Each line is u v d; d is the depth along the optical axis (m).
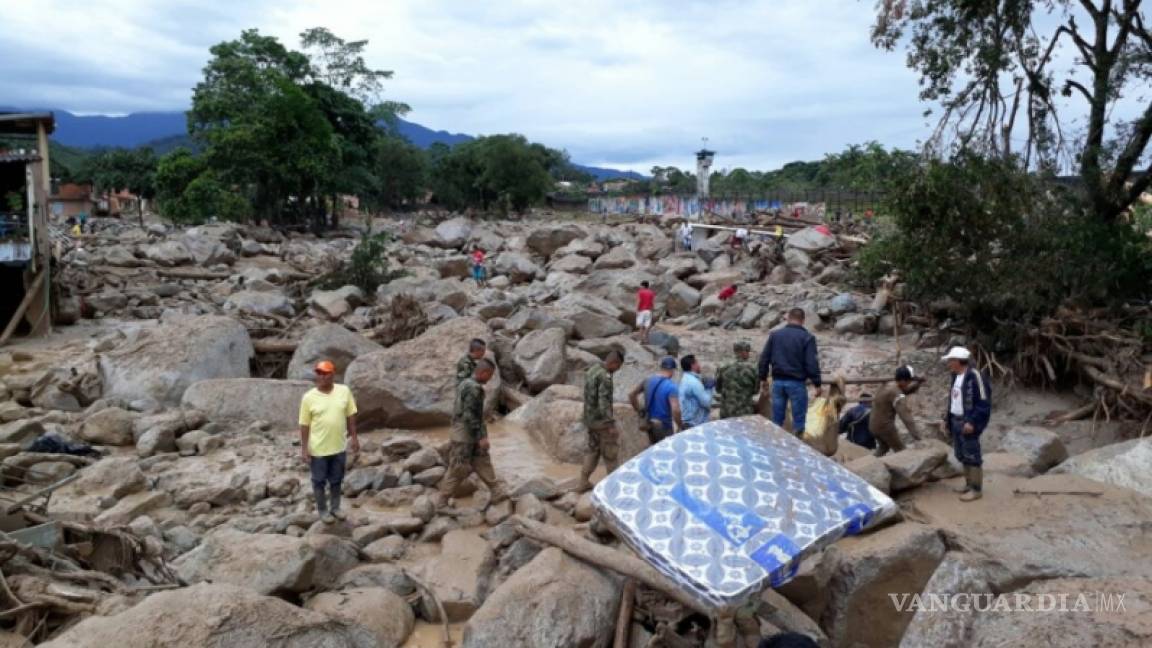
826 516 5.98
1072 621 5.31
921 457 9.20
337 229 59.44
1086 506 8.55
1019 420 15.59
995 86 18.28
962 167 17.17
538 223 68.69
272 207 53.81
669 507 6.05
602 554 7.20
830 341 21.52
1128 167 18.00
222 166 50.62
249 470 10.63
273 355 16.73
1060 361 16.56
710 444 6.56
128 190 84.31
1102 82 18.33
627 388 14.60
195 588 6.11
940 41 18.81
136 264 29.22
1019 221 16.97
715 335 22.78
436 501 9.24
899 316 20.88
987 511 8.63
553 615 6.59
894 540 7.79
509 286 31.09
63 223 47.16
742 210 56.09
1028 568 7.46
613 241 40.16
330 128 53.66
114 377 13.62
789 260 30.39
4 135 22.94
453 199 88.50
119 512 8.99
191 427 12.12
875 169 18.20
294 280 28.61
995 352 17.72
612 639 6.89
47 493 8.41
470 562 8.15
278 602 6.20
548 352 15.42
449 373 13.48
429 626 7.47
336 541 7.86
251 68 52.34
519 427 13.10
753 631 6.40
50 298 20.92
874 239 21.05
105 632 5.68
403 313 18.42
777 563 5.66
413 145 93.44
